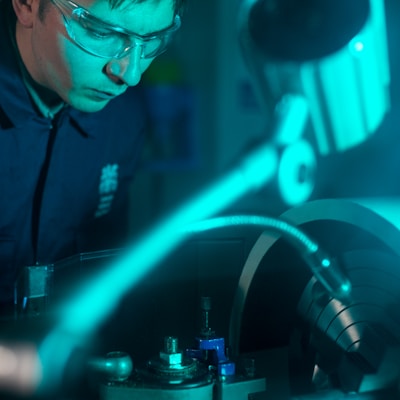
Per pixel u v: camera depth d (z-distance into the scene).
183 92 2.83
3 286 1.72
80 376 0.95
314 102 1.34
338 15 1.29
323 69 1.29
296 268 1.11
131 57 1.26
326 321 1.03
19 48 1.57
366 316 0.99
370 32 1.27
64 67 1.34
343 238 1.06
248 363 0.97
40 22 1.32
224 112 2.96
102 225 2.02
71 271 1.08
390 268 0.98
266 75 1.37
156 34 1.25
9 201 1.72
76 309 1.04
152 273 1.12
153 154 2.83
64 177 1.81
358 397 0.93
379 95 1.33
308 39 1.31
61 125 1.74
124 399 0.89
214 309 1.15
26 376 0.89
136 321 1.10
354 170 1.47
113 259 1.12
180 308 1.13
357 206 0.95
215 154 2.99
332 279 0.93
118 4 1.17
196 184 2.98
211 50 2.94
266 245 1.05
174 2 1.23
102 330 1.06
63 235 1.87
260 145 1.51
